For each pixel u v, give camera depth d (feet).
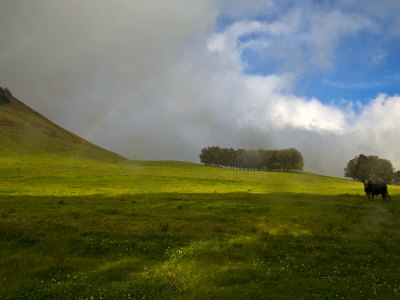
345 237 56.08
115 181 203.51
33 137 507.30
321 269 38.78
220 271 36.81
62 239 48.91
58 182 185.06
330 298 30.37
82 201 106.01
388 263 41.83
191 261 40.24
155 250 45.52
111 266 37.65
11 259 38.91
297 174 405.59
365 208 99.96
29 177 207.00
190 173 313.32
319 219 77.92
